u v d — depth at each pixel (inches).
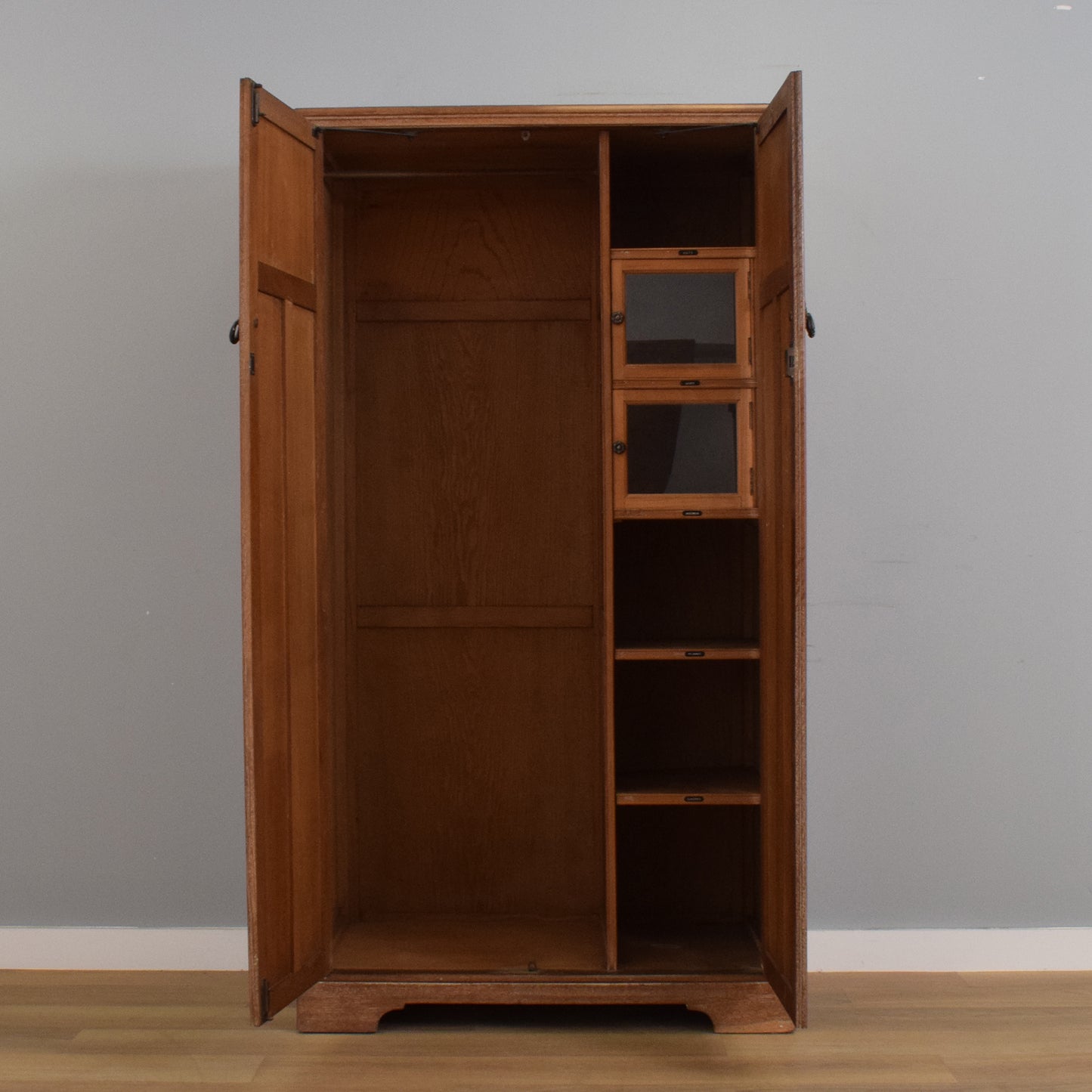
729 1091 94.2
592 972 107.7
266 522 96.7
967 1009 111.4
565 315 123.6
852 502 123.5
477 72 124.3
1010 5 123.0
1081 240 123.1
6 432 125.1
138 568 124.7
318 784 107.0
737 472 108.3
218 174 124.6
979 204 123.1
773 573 102.1
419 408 124.3
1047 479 123.5
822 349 123.4
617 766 122.6
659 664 123.0
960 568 123.6
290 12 124.5
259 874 94.6
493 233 123.7
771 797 103.3
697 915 123.0
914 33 123.2
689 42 124.0
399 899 124.7
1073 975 120.9
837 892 123.6
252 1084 96.0
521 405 124.2
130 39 124.6
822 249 123.2
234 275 124.5
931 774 123.5
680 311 108.6
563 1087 95.3
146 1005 113.6
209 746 124.6
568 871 124.7
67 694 125.0
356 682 124.5
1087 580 123.4
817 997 114.9
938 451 123.5
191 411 124.8
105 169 124.6
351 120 106.8
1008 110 123.1
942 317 123.3
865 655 123.6
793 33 123.5
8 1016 111.0
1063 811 123.3
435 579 124.6
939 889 123.6
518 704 124.6
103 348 124.9
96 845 124.8
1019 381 123.4
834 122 123.2
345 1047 103.7
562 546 124.2
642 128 107.0
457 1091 94.6
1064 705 123.5
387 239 123.9
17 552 125.1
